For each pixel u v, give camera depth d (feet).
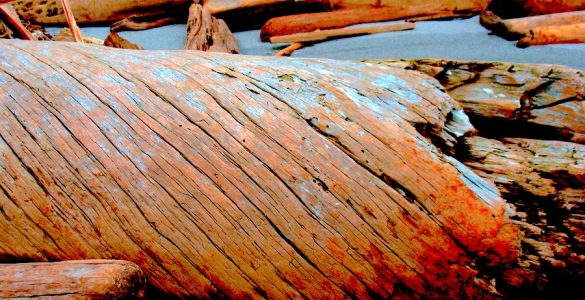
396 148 3.88
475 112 4.86
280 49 8.04
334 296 3.68
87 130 3.90
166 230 3.72
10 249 3.76
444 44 7.34
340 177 3.77
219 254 3.70
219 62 4.37
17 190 3.76
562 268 3.74
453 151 4.20
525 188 4.04
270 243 3.68
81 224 3.75
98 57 4.34
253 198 3.73
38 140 3.87
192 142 3.88
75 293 3.15
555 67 5.15
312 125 3.95
